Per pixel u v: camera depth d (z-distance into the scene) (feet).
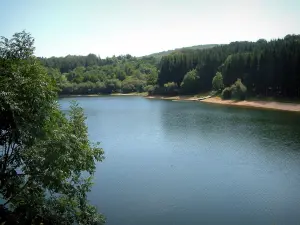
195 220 63.72
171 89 431.84
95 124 188.14
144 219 64.34
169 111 253.24
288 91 285.64
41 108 39.47
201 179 87.25
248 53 338.95
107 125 183.52
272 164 100.17
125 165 101.35
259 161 103.71
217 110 255.50
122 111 258.98
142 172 93.91
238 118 203.72
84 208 47.09
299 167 96.53
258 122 184.65
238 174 91.20
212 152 116.67
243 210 68.03
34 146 39.09
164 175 91.04
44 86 39.40
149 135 151.23
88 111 261.44
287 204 70.69
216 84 367.86
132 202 72.49
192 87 409.28
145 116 223.10
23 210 39.45
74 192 44.34
